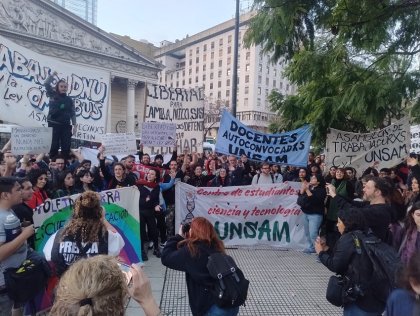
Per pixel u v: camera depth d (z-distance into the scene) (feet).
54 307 4.37
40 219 15.43
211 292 9.57
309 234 23.52
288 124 46.16
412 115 25.99
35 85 21.26
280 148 28.84
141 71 156.46
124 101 162.61
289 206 24.64
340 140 31.42
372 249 9.14
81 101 23.31
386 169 26.14
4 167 17.74
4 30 107.96
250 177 31.17
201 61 325.01
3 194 10.00
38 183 16.80
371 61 29.27
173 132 29.19
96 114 24.04
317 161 37.70
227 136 28.73
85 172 20.88
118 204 18.12
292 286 17.52
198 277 9.68
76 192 20.18
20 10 112.68
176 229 23.71
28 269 10.02
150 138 28.55
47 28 121.70
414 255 6.16
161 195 23.38
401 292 6.12
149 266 20.13
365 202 15.01
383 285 8.87
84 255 9.99
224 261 9.57
